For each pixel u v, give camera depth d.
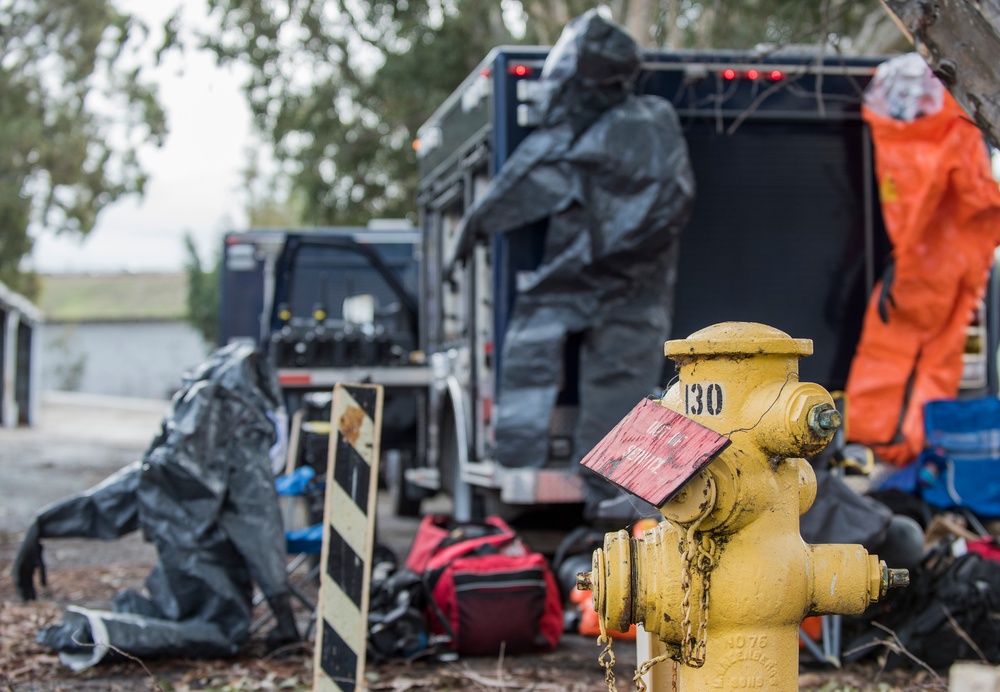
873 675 5.56
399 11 21.28
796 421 3.01
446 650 6.03
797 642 3.24
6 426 27.34
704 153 7.82
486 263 8.35
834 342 7.90
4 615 6.84
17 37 32.91
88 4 32.97
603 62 7.18
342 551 4.93
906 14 3.83
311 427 7.44
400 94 22.33
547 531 8.36
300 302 16.34
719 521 3.05
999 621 5.52
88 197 34.16
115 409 37.97
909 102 7.24
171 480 5.84
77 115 33.81
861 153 7.96
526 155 7.25
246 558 5.80
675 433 2.99
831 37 8.59
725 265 7.82
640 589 3.14
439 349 10.33
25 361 28.36
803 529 5.80
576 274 7.16
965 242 7.21
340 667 4.86
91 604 7.23
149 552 9.66
